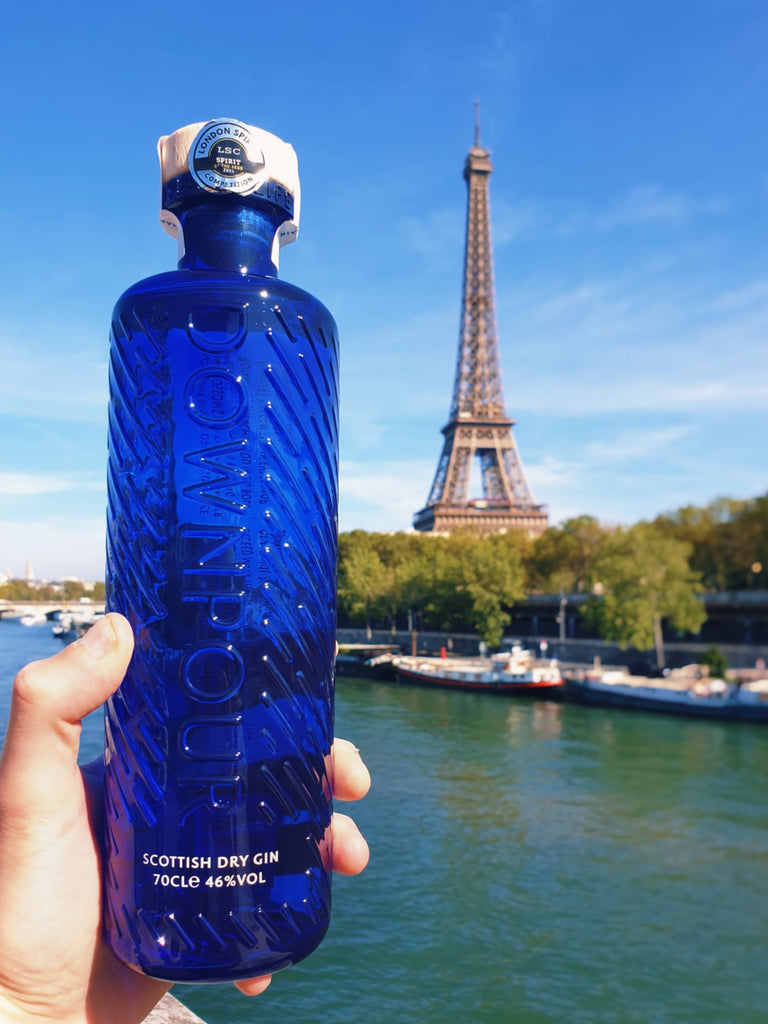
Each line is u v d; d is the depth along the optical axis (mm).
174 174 284
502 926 2621
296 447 270
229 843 248
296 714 263
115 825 266
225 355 261
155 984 325
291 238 319
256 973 259
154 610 256
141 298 270
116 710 267
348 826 402
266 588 256
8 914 286
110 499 281
